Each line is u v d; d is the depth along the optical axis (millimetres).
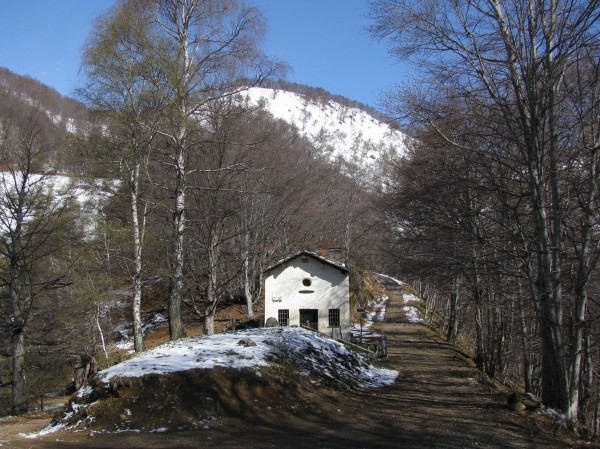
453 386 16625
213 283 23766
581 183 12516
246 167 20797
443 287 24016
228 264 31484
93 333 25906
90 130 17516
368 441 9172
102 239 19000
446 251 16562
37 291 23688
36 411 19922
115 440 8977
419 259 18031
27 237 22578
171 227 20891
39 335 25672
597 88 12680
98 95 16859
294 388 12516
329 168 50719
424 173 16766
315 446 8711
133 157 17203
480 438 9680
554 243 12367
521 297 17906
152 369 11352
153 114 17297
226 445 8633
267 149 24516
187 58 18578
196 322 35094
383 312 47469
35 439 9367
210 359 12406
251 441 8922
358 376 16156
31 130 22250
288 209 32719
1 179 21969
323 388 13445
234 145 21281
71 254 24156
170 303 18859
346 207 51562
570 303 16438
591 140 12969
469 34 12773
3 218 21703
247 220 29156
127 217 20094
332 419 10789
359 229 52875
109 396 10742
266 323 29625
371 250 49156
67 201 21828
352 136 188500
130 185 17938
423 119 13633
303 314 30422
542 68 12211
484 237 14773
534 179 12344
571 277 15539
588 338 17656
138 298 17984
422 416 11492
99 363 25375
